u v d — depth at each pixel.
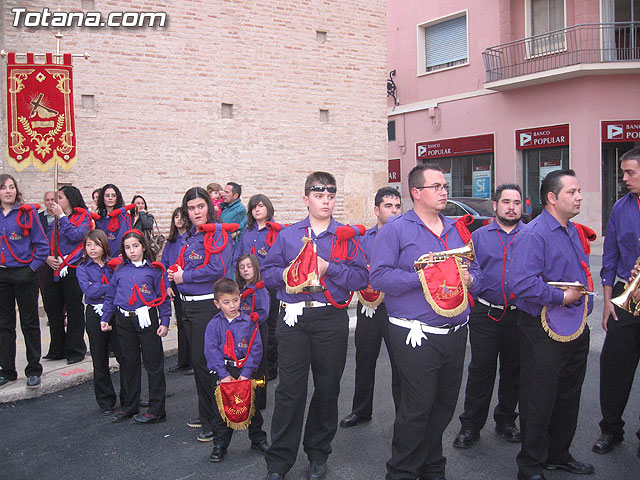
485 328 4.84
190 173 11.48
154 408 5.47
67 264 6.83
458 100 22.41
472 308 4.91
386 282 3.88
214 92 11.68
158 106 11.14
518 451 4.77
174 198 11.33
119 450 4.89
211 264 5.00
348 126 13.23
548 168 20.45
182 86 11.36
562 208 4.11
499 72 20.84
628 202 4.71
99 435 5.20
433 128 23.30
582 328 4.09
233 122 11.91
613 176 19.62
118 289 5.41
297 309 4.23
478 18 21.48
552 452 4.37
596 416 5.41
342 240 4.35
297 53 12.56
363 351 5.31
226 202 8.29
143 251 5.46
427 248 3.96
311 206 4.36
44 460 4.72
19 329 8.82
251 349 4.71
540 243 4.08
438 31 23.14
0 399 5.90
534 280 4.00
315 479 4.31
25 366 6.81
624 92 19.03
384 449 4.85
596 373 6.58
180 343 7.04
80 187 10.48
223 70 11.77
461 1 21.95
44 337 8.16
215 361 4.70
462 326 3.96
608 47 19.00
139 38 10.93
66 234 6.86
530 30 20.33
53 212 6.91
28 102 7.44
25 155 7.41
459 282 3.80
